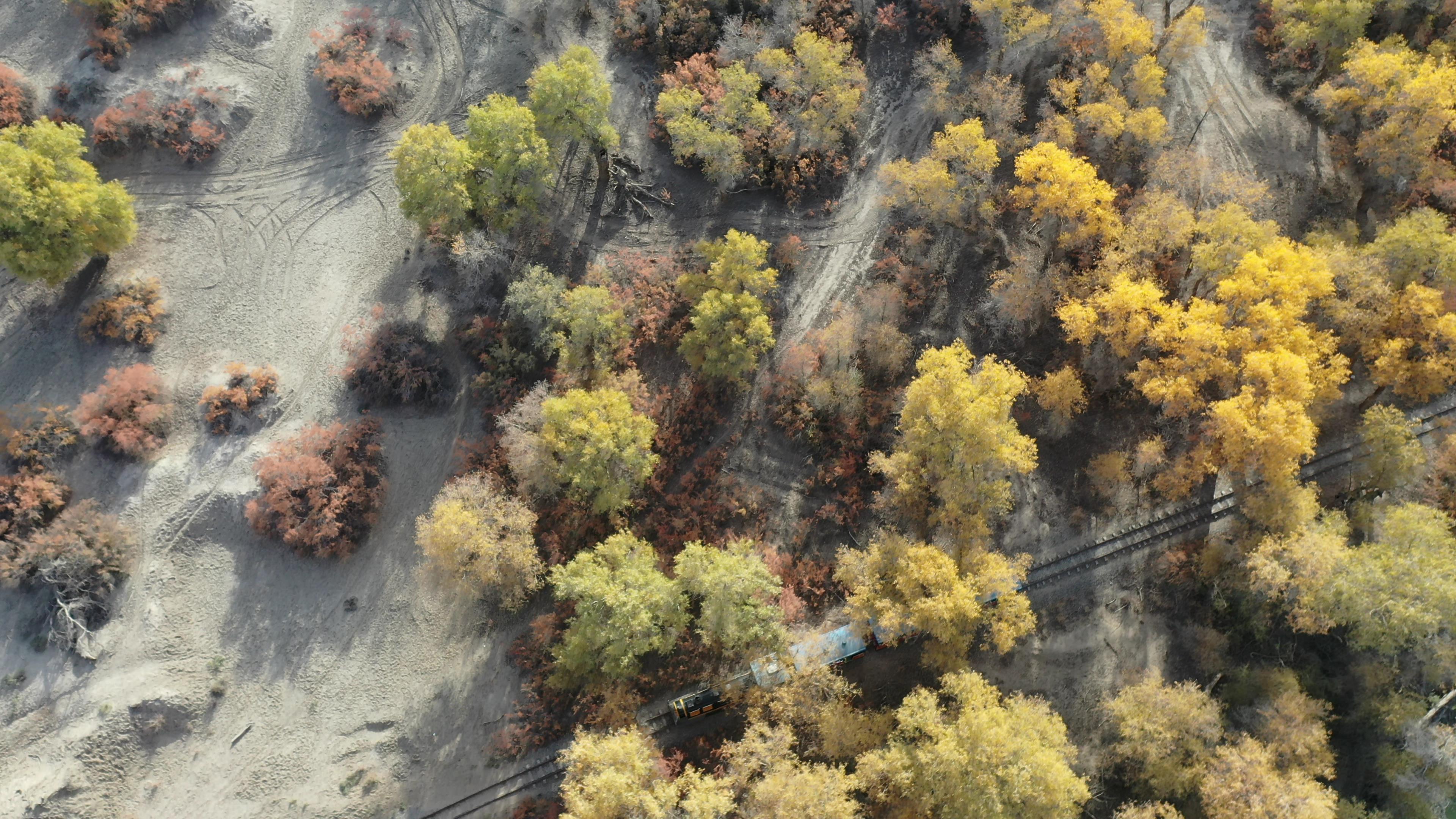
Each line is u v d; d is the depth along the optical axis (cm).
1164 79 8106
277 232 7750
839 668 6612
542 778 6550
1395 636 5900
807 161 8056
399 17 8425
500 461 7056
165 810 6309
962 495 6334
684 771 6375
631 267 7769
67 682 6334
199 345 7350
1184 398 6294
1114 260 6781
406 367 7156
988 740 5472
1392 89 7019
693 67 7844
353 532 6875
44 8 8088
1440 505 6662
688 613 6525
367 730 6612
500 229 7456
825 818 5497
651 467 6694
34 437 6781
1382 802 6228
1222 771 5788
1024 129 8250
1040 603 6956
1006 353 7544
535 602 6944
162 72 7900
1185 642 6788
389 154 8019
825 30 8388
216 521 6844
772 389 7462
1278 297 6291
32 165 6625
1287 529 6244
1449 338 6381
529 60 8381
